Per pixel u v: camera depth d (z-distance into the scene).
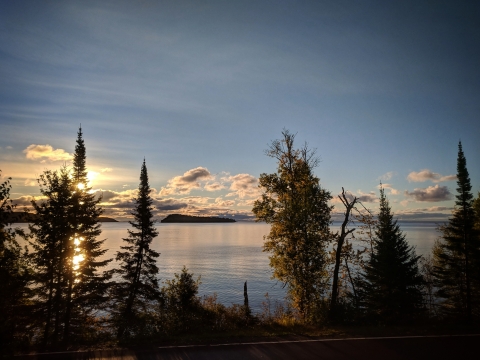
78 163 27.30
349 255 28.39
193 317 17.16
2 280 14.02
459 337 13.31
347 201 22.64
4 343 11.72
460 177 29.45
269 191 25.72
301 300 23.97
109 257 109.38
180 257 121.88
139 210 31.42
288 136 25.62
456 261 30.00
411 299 28.34
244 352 10.89
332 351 11.21
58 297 21.62
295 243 24.06
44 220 21.45
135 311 28.39
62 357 10.27
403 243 31.25
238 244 197.12
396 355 10.89
